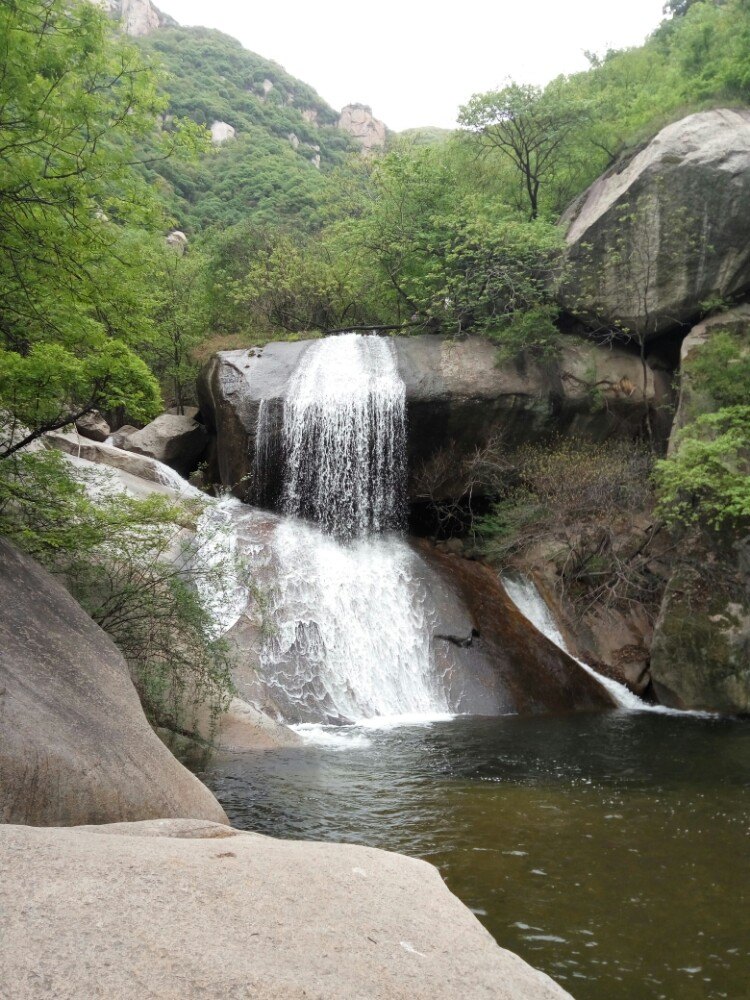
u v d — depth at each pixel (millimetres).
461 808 7684
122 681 6285
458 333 19281
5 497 8336
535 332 19078
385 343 19219
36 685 5398
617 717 12961
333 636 13562
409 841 6746
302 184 51438
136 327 8438
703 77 22406
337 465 17938
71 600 6773
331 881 3479
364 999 2535
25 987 2344
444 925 3270
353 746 10398
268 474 17875
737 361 16141
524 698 13539
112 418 27953
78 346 8156
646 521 16938
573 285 19719
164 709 9273
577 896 5676
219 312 28828
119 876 3129
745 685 13250
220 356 19344
